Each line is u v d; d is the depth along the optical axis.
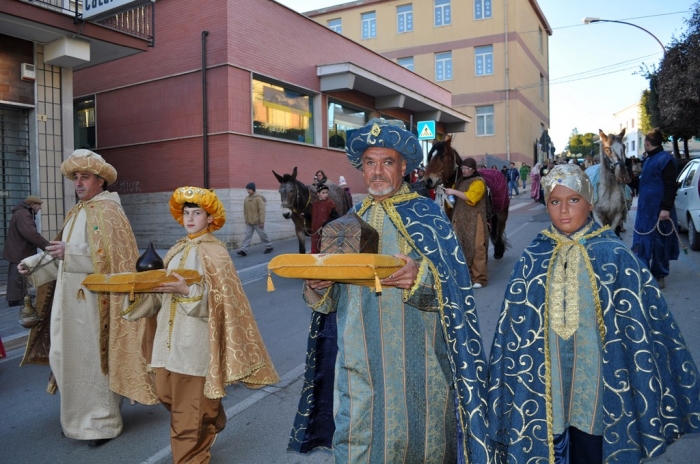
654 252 7.09
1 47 10.04
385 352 2.53
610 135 7.27
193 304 3.27
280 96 15.89
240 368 3.39
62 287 3.94
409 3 36.62
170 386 3.42
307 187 10.93
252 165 14.74
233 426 4.34
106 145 16.67
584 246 2.50
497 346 2.59
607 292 2.38
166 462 3.82
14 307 8.74
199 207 3.53
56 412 4.86
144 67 15.60
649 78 23.70
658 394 2.29
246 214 13.02
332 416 2.90
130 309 3.44
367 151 2.73
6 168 10.28
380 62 21.00
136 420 4.55
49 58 10.48
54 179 10.82
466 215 8.00
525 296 2.55
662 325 2.36
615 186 7.29
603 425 2.35
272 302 8.24
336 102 18.17
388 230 2.63
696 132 21.67
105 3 9.61
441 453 2.58
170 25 14.97
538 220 16.48
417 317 2.58
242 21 14.45
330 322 2.92
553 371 2.45
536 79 40.97
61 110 10.91
